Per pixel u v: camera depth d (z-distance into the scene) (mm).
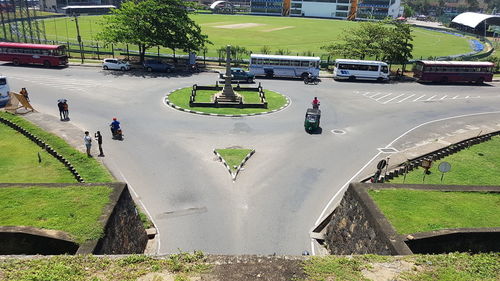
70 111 32906
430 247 12930
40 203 14086
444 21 157875
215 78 48188
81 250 11578
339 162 25328
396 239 12758
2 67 48844
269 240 17094
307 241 17250
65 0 141375
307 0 162500
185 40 52844
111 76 46469
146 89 41156
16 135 27453
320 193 21297
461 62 50562
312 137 29625
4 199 14305
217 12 168125
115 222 13883
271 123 32344
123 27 52062
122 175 22281
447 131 32062
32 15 112125
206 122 31828
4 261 10555
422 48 82562
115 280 10008
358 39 56594
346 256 11617
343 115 35500
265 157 25609
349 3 156500
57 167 22625
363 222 14820
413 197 15695
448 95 44688
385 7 152375
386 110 37656
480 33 117312
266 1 167875
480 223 14078
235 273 10508
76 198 14477
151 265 10742
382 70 49812
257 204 19906
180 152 25781
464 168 24875
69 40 71438
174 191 20812
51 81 42594
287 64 49750
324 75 53438
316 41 84750
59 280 9781
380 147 28141
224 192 20953
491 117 36406
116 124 27328
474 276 10844
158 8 50625
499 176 23719
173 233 17281
